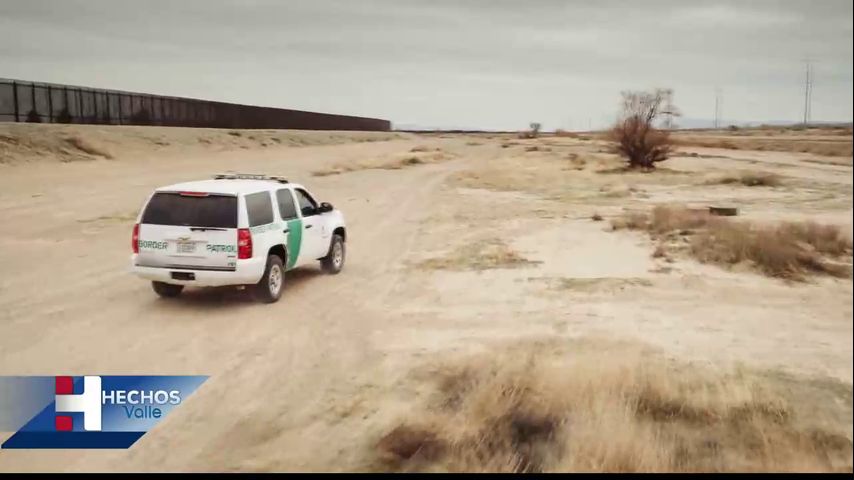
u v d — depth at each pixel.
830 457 5.66
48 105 48.62
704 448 5.79
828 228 16.44
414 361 8.08
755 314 10.39
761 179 33.22
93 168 34.72
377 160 52.06
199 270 10.30
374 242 17.25
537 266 13.98
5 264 13.95
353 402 6.83
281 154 57.09
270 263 10.88
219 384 7.34
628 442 5.70
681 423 6.27
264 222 10.78
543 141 116.19
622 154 43.56
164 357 8.20
